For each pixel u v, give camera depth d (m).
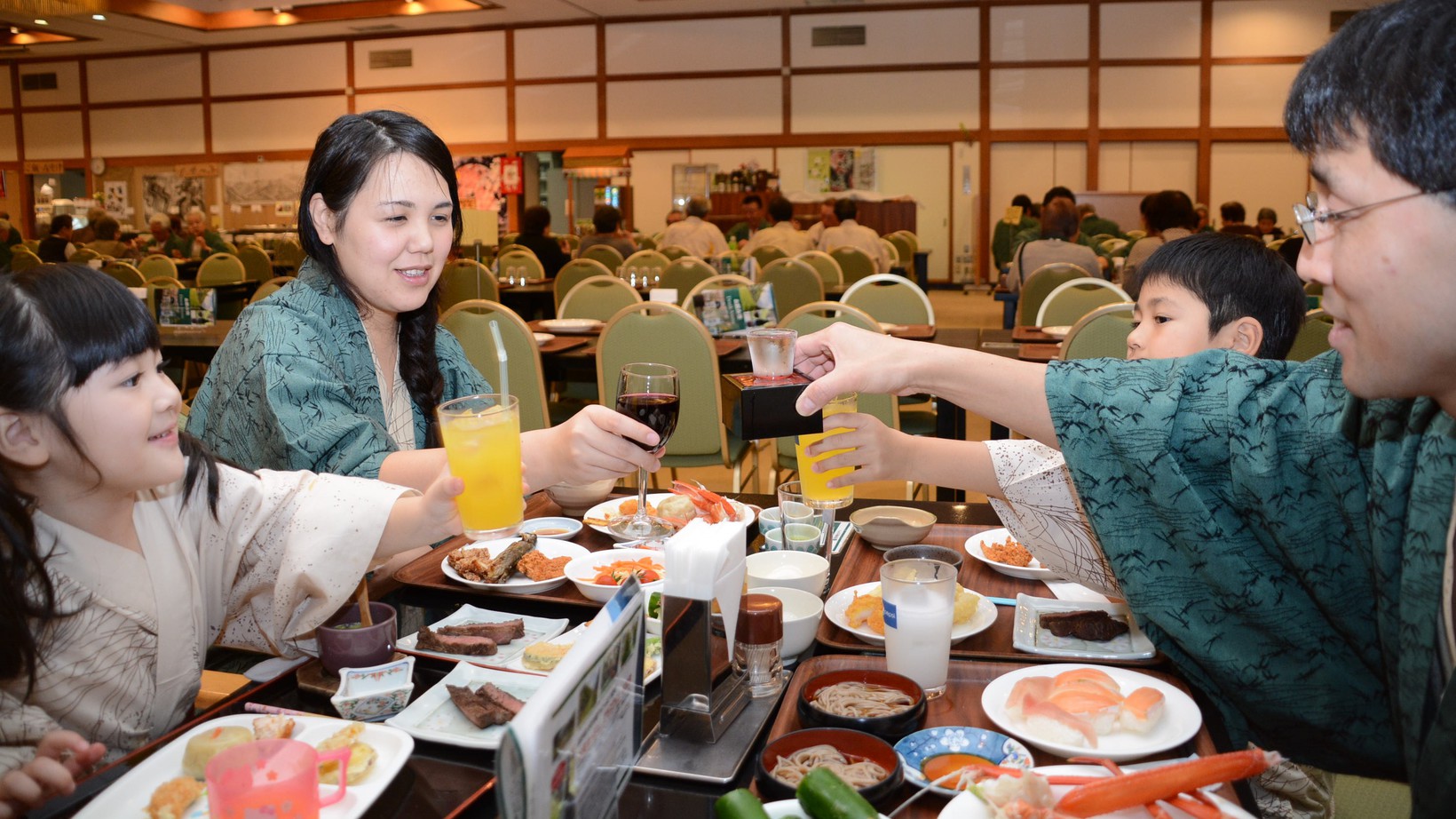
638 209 14.52
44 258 8.73
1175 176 13.31
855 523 1.69
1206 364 1.18
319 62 14.91
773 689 1.13
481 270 6.45
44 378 1.00
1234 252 1.69
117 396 1.04
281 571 1.22
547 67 14.38
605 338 3.73
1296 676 1.17
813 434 1.36
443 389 1.86
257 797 0.80
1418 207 0.78
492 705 1.05
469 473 1.12
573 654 0.72
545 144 14.54
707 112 14.12
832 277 7.34
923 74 13.55
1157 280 1.73
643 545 1.64
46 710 1.15
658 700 1.12
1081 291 4.67
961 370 1.21
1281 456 1.11
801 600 1.31
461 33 14.49
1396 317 0.82
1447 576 0.92
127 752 1.21
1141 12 12.97
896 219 13.45
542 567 1.51
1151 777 0.84
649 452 1.36
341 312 1.68
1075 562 1.40
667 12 13.86
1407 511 1.01
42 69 15.73
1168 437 1.14
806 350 1.34
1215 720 1.12
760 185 13.55
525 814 0.66
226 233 13.45
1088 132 13.29
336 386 1.62
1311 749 1.24
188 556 1.23
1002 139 13.48
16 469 1.07
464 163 14.72
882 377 1.22
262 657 1.54
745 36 13.85
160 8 13.36
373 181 1.58
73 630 1.13
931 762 0.96
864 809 0.81
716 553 1.00
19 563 1.04
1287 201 13.04
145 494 1.20
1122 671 1.17
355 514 1.22
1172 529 1.16
